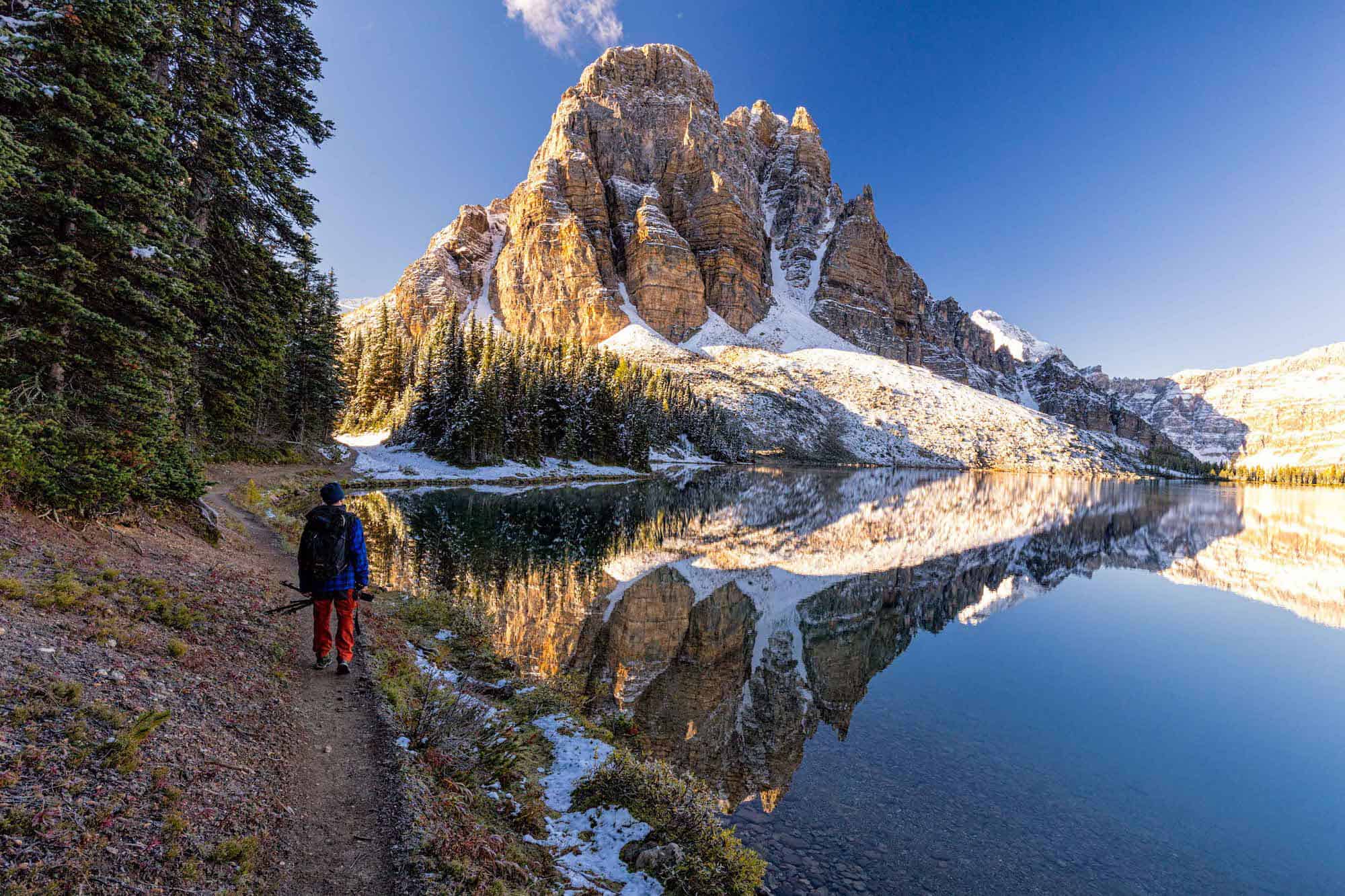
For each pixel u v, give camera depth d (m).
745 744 10.16
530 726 8.52
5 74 8.52
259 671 6.36
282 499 26.88
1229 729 11.87
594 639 15.04
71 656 4.84
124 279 9.90
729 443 133.00
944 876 6.81
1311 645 18.77
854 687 13.55
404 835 4.29
